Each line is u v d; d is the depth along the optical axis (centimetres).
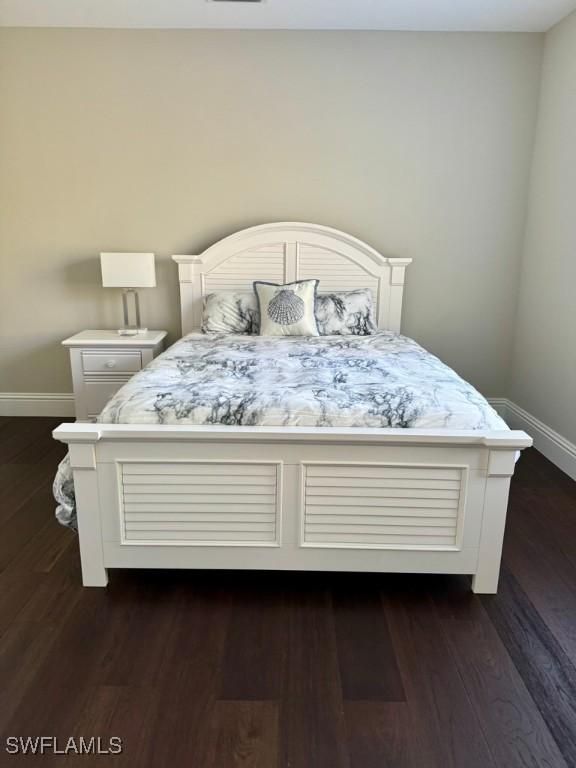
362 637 170
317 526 185
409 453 178
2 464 298
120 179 350
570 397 300
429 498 182
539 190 337
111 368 335
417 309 371
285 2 293
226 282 355
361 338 310
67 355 375
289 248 350
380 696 147
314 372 225
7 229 356
